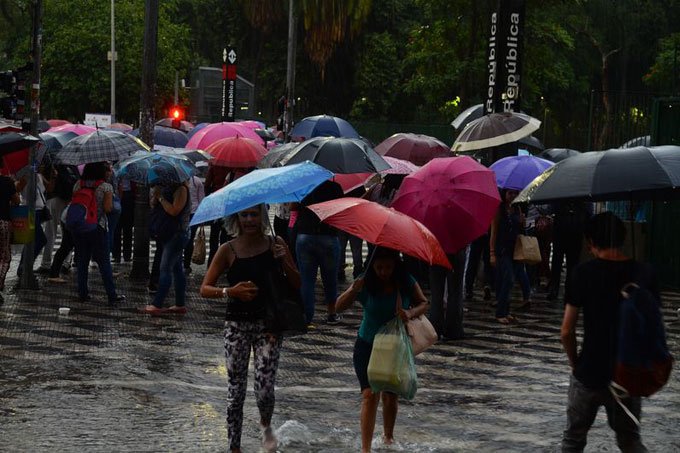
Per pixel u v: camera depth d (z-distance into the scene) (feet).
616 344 29.89
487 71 89.92
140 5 293.84
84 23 284.61
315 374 51.55
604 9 260.83
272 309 35.42
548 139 226.79
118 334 60.49
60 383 47.14
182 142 113.50
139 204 83.76
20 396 44.55
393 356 35.19
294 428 39.40
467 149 75.36
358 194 78.59
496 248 69.46
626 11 263.08
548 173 32.96
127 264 93.04
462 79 176.35
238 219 36.09
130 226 93.04
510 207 69.36
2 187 69.67
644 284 29.63
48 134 94.63
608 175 31.65
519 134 75.25
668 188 31.35
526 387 49.62
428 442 38.91
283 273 35.96
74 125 106.11
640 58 271.49
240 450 36.52
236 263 35.76
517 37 88.43
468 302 79.36
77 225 70.18
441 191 54.90
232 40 323.98
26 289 76.89
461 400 46.34
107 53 276.00
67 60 282.77
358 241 84.69
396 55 310.45
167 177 65.31
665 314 74.69
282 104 184.75
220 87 254.68
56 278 80.59
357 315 70.08
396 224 34.88
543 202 32.60
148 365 52.01
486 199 55.11
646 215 89.40
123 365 51.60
